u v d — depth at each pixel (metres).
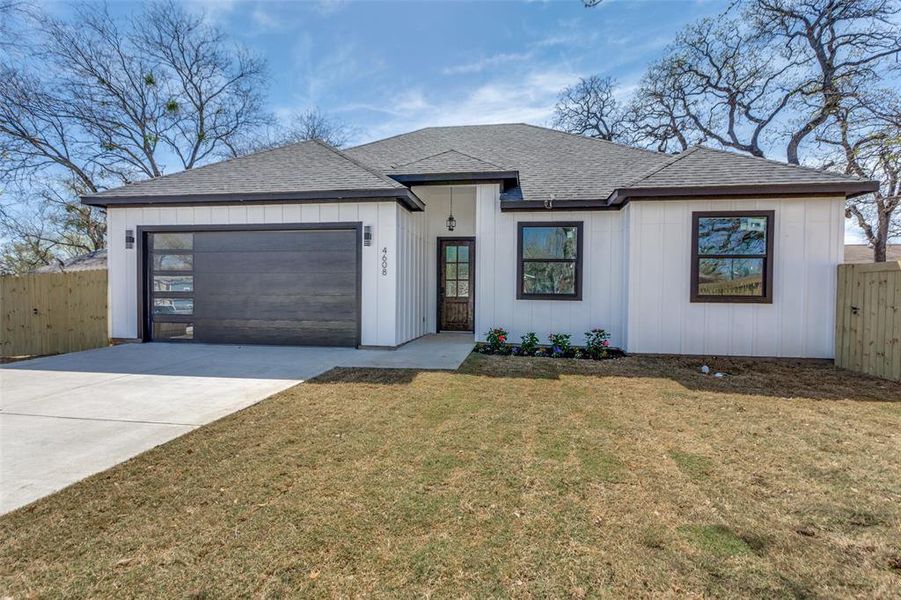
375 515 2.42
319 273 8.56
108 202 8.88
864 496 2.67
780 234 7.39
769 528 2.32
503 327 9.01
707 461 3.19
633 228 7.86
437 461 3.17
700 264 7.70
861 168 11.52
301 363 6.94
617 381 5.82
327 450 3.37
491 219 9.02
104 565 1.99
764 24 15.34
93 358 7.38
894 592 1.84
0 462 3.13
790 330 7.40
